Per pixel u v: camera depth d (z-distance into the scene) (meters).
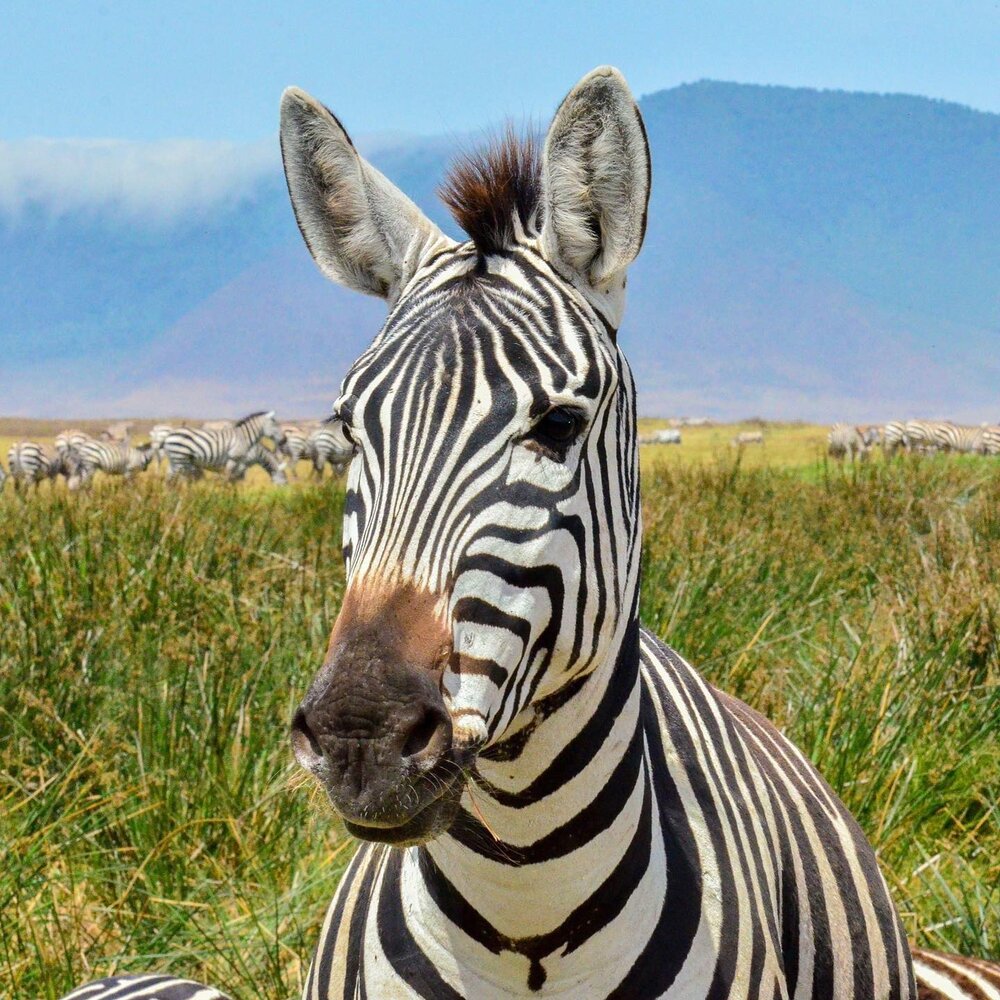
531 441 6.74
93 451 108.12
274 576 23.08
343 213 8.30
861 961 9.23
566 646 6.84
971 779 17.53
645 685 8.49
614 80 7.18
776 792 9.31
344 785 6.00
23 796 16.70
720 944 7.53
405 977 7.49
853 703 18.05
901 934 10.12
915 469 40.66
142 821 15.88
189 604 21.31
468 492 6.60
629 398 7.63
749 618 22.38
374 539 6.67
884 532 31.05
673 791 7.98
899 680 18.81
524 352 6.85
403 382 6.94
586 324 7.17
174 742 16.98
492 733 6.49
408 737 6.07
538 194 7.63
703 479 37.75
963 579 22.28
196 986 11.17
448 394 6.77
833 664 18.80
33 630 19.50
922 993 11.38
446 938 7.33
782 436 193.12
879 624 22.47
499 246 7.44
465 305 7.12
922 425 128.75
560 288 7.26
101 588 21.50
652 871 7.36
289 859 15.56
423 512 6.58
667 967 7.30
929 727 18.06
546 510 6.71
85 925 14.59
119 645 19.64
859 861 9.91
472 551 6.53
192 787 16.41
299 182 8.32
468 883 7.15
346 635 6.32
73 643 18.86
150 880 15.08
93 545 23.55
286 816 16.12
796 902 8.75
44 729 17.50
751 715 10.70
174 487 39.09
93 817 15.98
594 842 7.05
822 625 23.95
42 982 13.12
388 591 6.43
